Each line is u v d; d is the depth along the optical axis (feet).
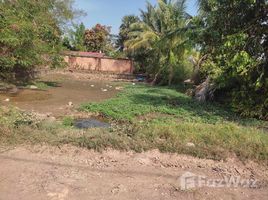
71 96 52.95
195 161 17.94
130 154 18.35
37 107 40.47
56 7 68.69
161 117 36.81
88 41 173.47
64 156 17.71
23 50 52.95
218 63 41.11
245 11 35.12
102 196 13.76
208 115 38.52
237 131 23.26
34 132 20.45
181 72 84.17
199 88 56.80
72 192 13.96
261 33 35.42
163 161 17.70
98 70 124.77
